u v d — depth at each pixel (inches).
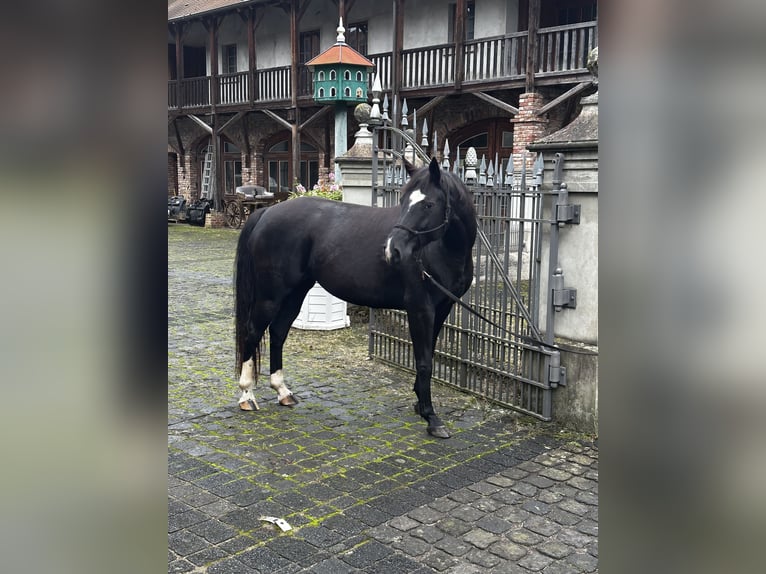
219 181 805.2
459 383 201.8
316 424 172.7
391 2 628.7
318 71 378.6
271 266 177.9
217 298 354.6
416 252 149.3
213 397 193.8
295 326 283.4
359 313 297.4
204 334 275.1
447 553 111.3
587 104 166.7
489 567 107.1
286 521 120.9
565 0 522.0
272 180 786.2
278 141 762.8
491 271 189.3
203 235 703.1
